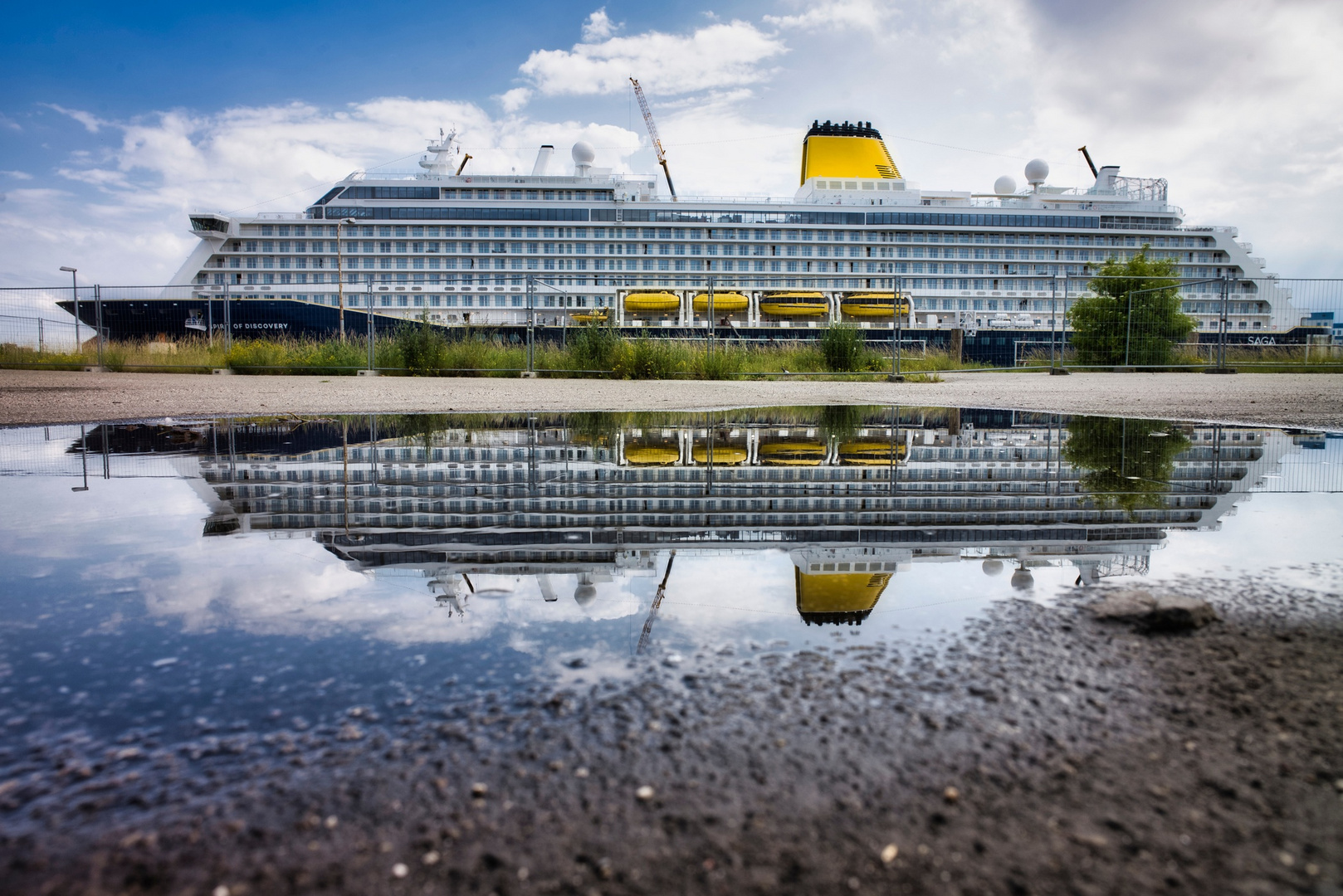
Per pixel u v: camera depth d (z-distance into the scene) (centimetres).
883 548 155
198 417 524
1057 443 373
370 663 93
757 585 127
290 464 295
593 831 60
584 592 124
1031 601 117
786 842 59
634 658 95
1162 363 1761
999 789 66
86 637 101
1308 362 1727
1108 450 340
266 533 171
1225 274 4438
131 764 70
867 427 470
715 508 204
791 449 354
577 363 1309
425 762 70
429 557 148
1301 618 108
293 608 114
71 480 250
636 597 121
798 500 215
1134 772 69
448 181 4238
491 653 96
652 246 4241
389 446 363
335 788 66
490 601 118
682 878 54
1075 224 4462
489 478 260
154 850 58
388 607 115
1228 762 70
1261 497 215
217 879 55
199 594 121
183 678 88
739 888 53
